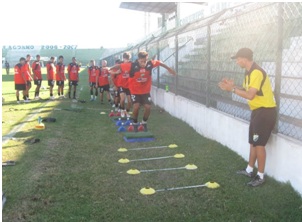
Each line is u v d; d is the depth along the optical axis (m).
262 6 5.75
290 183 4.73
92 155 6.63
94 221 3.96
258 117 4.87
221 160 6.21
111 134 8.52
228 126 6.90
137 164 6.09
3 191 4.71
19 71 14.30
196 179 5.28
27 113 11.66
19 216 4.06
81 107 13.41
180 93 11.10
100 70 14.62
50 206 4.34
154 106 13.84
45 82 28.48
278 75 5.16
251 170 5.32
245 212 4.14
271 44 6.60
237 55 4.92
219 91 7.90
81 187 4.97
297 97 6.07
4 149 6.89
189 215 4.11
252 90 4.72
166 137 8.14
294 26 5.50
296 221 3.88
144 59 8.06
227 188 4.88
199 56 11.11
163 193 4.77
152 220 4.00
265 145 5.02
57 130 8.86
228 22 8.65
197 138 8.01
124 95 10.80
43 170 5.66
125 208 4.29
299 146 4.52
